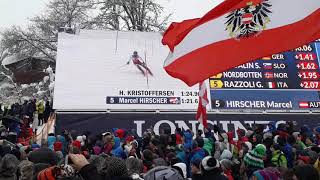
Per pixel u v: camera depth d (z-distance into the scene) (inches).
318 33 227.1
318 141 453.1
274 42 234.5
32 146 358.3
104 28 1344.7
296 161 290.8
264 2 241.3
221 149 401.1
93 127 636.1
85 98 652.1
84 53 686.5
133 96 661.9
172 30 262.1
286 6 238.1
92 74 671.8
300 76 696.4
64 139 439.8
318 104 682.8
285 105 675.4
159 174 147.4
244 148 367.2
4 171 210.2
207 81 674.8
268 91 681.6
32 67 1748.3
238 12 244.7
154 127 643.5
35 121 787.4
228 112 658.8
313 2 232.8
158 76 681.0
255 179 184.7
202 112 287.3
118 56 690.2
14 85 1717.5
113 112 647.1
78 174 127.6
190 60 250.4
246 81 681.6
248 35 240.4
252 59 235.8
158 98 663.8
